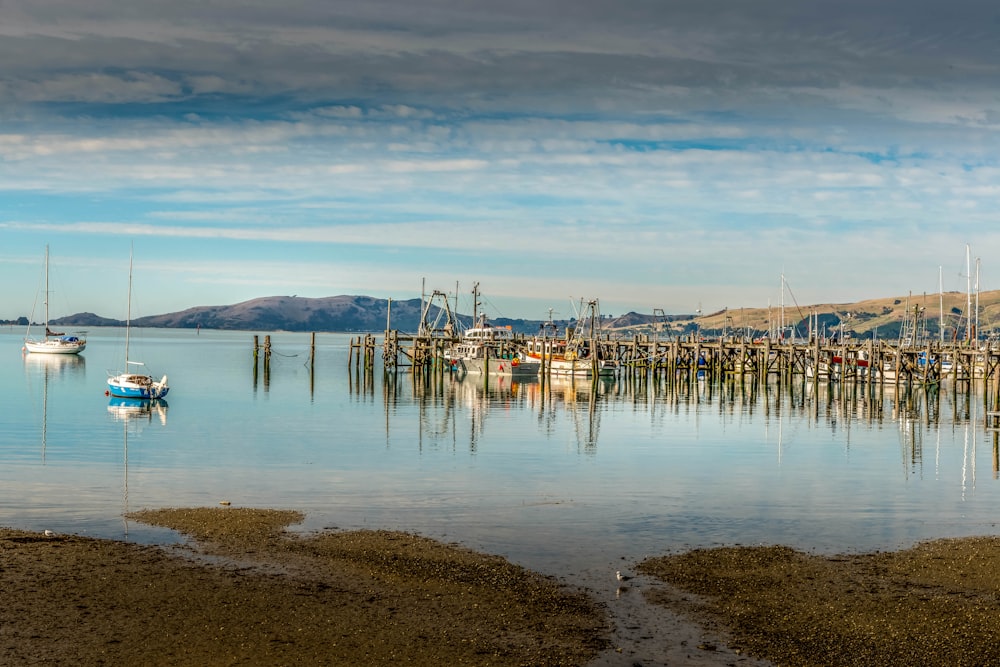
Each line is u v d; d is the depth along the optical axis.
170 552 31.28
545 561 30.98
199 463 52.28
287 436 65.56
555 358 143.12
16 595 26.23
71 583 27.47
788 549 32.66
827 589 28.06
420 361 149.50
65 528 34.72
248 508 38.72
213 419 76.81
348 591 27.34
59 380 124.88
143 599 26.28
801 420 80.88
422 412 85.19
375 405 92.00
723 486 46.34
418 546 32.47
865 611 26.09
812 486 46.59
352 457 55.31
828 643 23.72
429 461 54.03
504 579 28.67
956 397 106.00
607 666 22.16
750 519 38.12
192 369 158.62
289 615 25.27
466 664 22.22
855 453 59.59
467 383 129.25
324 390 111.19
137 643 23.16
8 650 22.48
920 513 39.84
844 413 87.62
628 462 54.62
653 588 28.06
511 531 35.31
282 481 46.41
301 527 35.38
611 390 118.38
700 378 147.75
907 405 97.62
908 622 25.23
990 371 127.81
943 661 22.70
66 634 23.59
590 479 48.06
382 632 24.14
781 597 27.27
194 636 23.69
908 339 190.50
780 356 134.88
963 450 61.47
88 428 69.19
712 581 28.80
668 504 41.22
